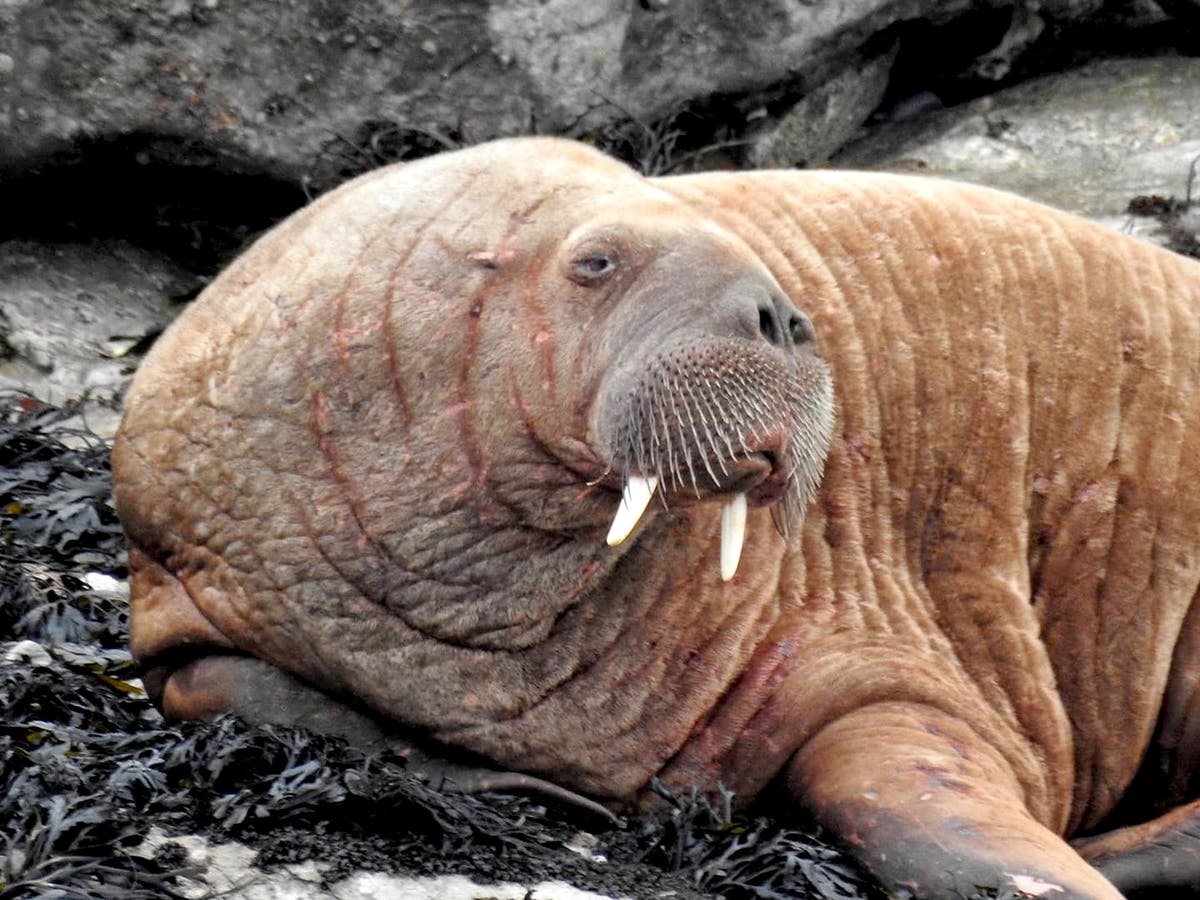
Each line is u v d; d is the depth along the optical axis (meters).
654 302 20.92
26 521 30.30
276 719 22.59
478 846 20.55
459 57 41.66
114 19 39.69
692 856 21.78
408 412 21.77
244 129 40.88
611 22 42.41
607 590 22.73
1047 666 25.28
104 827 19.23
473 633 22.27
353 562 22.03
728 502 21.05
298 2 40.66
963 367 25.14
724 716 23.25
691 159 44.50
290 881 19.12
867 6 44.31
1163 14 47.91
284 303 22.27
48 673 23.70
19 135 39.50
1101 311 26.02
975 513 25.08
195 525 22.66
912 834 21.20
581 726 22.77
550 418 21.34
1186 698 26.22
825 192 25.69
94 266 40.62
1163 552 26.00
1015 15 47.00
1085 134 46.16
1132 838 25.03
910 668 23.78
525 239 21.78
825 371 21.52
